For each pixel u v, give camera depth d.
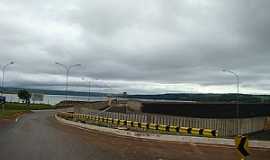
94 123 47.88
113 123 45.00
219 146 23.75
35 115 75.56
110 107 92.12
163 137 30.05
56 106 130.38
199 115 66.56
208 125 42.28
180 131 34.66
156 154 18.56
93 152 18.58
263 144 25.44
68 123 51.03
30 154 17.19
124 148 21.09
